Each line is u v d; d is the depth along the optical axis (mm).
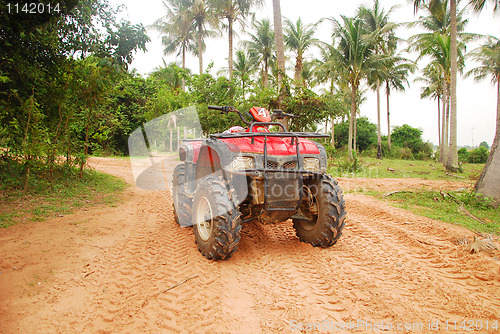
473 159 36969
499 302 2715
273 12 15094
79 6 6117
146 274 3195
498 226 5355
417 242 4246
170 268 3328
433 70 30781
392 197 8047
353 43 20594
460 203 7266
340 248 4008
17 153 7035
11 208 5617
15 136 6961
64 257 3551
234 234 3307
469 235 4617
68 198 6734
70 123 8031
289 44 24016
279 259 3643
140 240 4246
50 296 2719
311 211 3998
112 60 6613
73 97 7781
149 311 2512
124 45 6742
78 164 8891
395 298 2742
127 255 3691
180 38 33969
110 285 2949
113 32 6602
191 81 16484
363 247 4066
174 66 25844
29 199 6355
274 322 2379
